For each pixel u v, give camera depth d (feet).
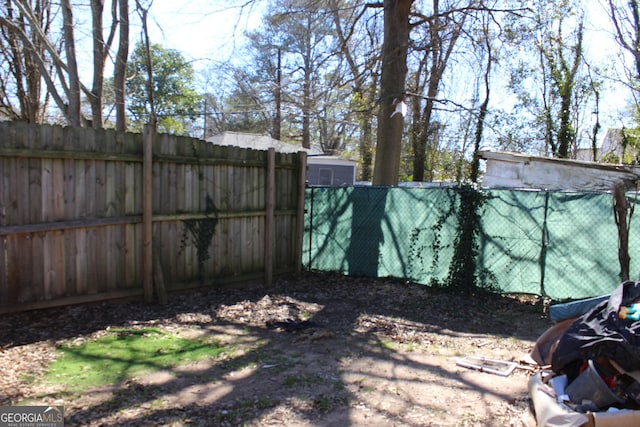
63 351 15.31
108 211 19.63
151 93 40.73
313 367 14.88
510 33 41.50
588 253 22.67
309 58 64.64
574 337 11.50
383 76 35.88
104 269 19.72
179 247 22.17
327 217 29.50
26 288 17.54
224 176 23.72
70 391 12.43
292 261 28.17
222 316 20.24
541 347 13.44
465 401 12.59
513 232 24.13
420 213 26.61
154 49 83.61
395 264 27.53
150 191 20.52
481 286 24.70
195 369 14.44
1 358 14.26
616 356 10.56
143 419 11.11
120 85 36.06
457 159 87.20
